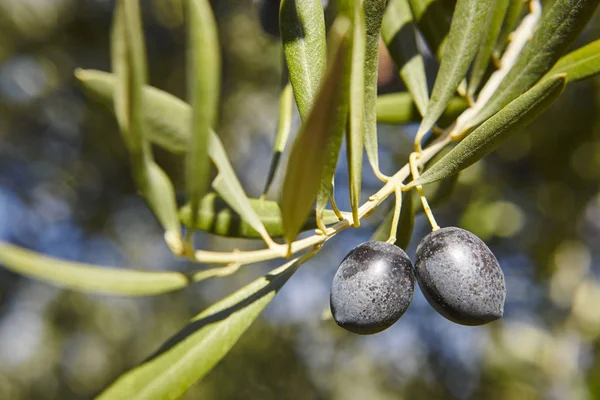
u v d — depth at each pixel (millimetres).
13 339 5254
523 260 3891
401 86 1718
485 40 1145
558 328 3883
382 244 889
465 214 3531
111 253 5156
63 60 4594
